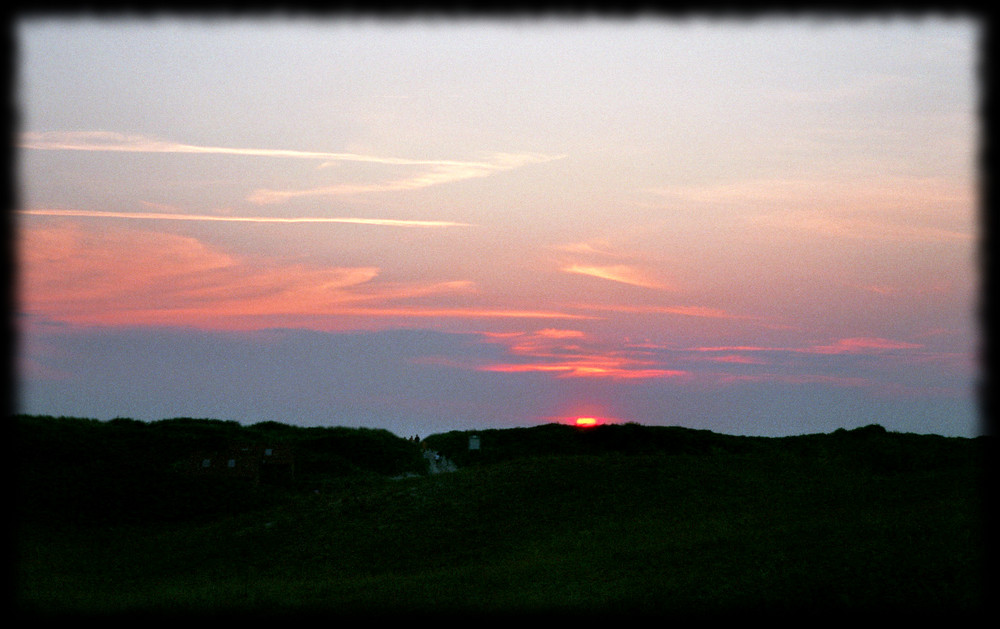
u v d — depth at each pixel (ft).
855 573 64.80
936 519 78.23
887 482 110.11
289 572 93.97
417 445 236.63
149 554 110.83
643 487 117.39
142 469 160.66
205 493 151.64
